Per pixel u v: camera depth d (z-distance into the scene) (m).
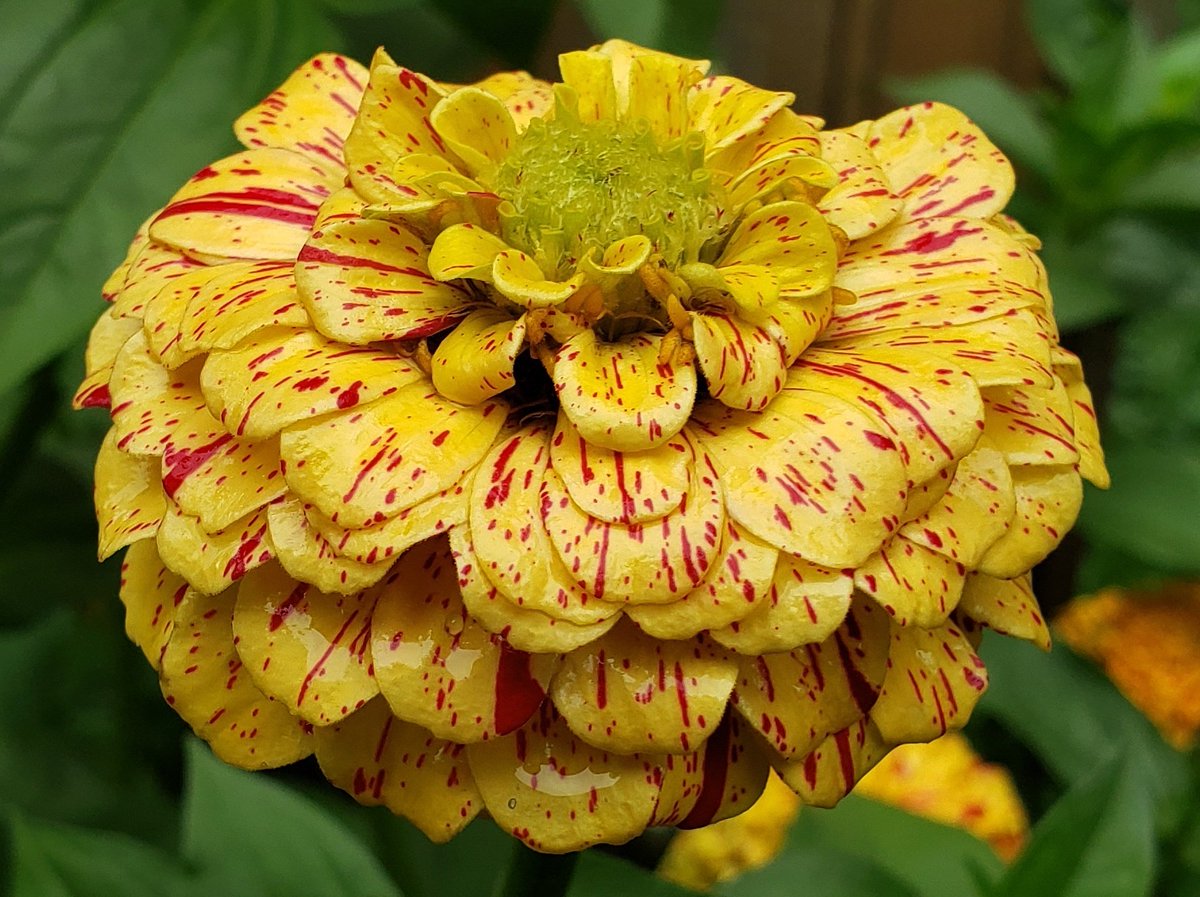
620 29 0.31
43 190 0.27
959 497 0.22
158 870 0.27
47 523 0.35
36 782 0.33
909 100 0.43
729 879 0.30
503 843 0.34
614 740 0.21
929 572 0.21
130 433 0.22
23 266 0.27
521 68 0.32
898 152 0.25
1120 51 0.37
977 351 0.22
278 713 0.22
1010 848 0.32
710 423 0.21
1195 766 0.33
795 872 0.29
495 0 0.31
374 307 0.22
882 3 0.49
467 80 0.34
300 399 0.21
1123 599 0.39
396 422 0.21
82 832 0.27
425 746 0.22
